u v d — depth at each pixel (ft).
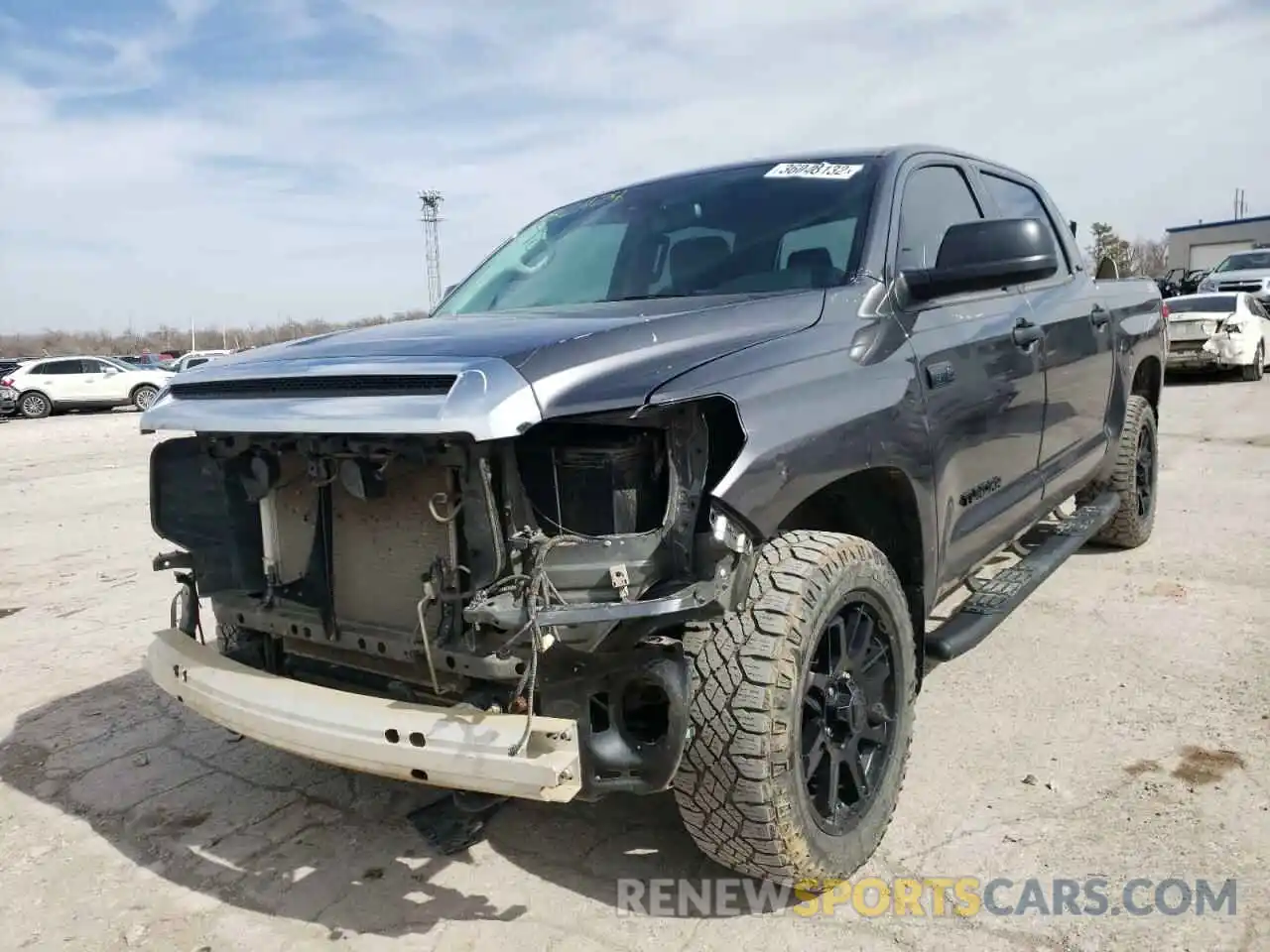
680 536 7.16
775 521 7.53
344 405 7.16
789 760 7.68
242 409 7.75
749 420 7.46
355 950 8.16
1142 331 17.54
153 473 9.24
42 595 20.03
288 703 7.57
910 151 11.63
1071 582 16.93
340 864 9.53
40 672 15.21
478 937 8.23
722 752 7.57
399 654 7.82
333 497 8.21
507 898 8.75
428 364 7.00
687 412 7.29
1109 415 16.26
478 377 6.72
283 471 8.57
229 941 8.36
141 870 9.58
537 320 8.80
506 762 6.61
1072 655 13.60
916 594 10.04
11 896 9.18
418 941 8.22
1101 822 9.45
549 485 7.18
